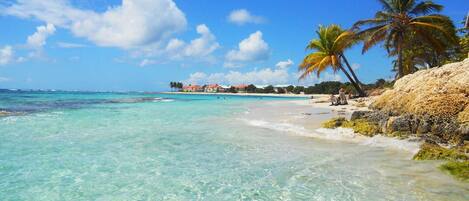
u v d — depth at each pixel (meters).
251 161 9.20
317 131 14.23
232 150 10.65
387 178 7.49
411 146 10.66
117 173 8.05
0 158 9.44
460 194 6.44
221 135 13.67
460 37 34.31
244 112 26.22
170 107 34.31
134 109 30.77
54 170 8.26
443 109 11.58
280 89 147.12
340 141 12.02
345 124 14.45
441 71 13.65
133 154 10.09
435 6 31.84
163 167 8.62
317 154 9.95
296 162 9.02
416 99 13.15
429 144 10.03
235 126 16.64
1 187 6.97
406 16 32.44
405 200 6.19
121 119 20.47
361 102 31.38
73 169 8.37
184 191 6.83
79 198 6.41
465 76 12.32
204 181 7.46
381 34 32.97
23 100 46.91
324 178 7.59
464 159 8.75
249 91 161.50
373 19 33.34
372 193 6.57
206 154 10.08
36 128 15.66
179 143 11.89
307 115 21.77
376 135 12.55
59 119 20.02
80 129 15.51
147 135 13.73
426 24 30.33
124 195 6.59
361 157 9.50
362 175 7.76
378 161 9.02
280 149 10.74
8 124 17.08
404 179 7.39
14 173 7.97
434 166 8.41
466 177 7.34
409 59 41.69
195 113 25.59
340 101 32.47
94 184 7.22
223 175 7.90
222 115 23.44
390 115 13.93
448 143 10.68
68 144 11.65
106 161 9.20
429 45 35.03
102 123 18.06
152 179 7.60
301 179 7.54
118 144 11.69
